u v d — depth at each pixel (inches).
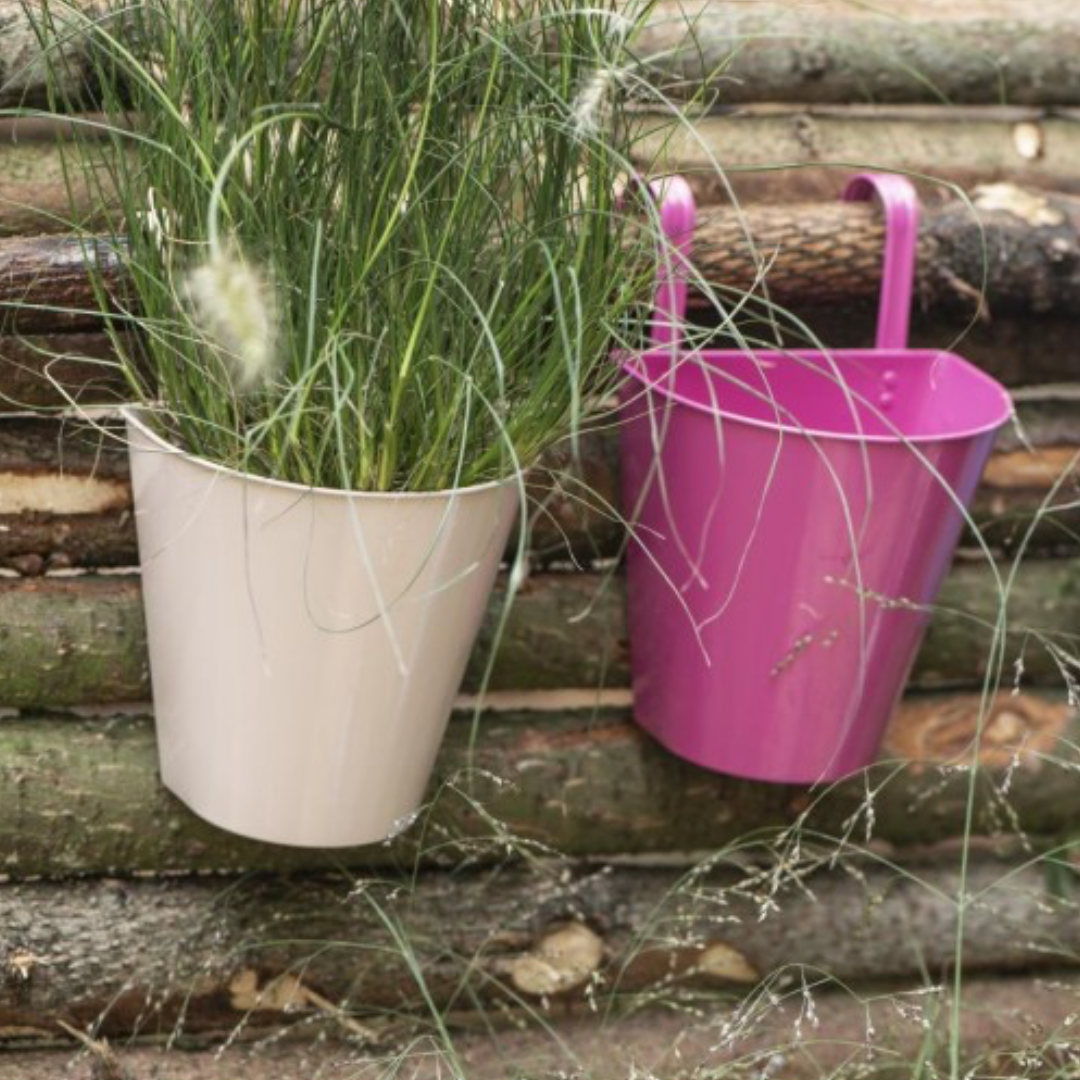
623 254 97.4
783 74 128.8
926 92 132.5
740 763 111.8
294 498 94.3
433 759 107.0
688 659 110.9
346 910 117.3
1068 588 128.6
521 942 119.4
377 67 93.3
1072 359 128.8
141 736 115.1
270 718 100.6
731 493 105.4
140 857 114.8
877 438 102.7
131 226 97.6
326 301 95.0
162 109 95.7
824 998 123.2
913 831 127.0
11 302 101.3
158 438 98.4
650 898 121.7
